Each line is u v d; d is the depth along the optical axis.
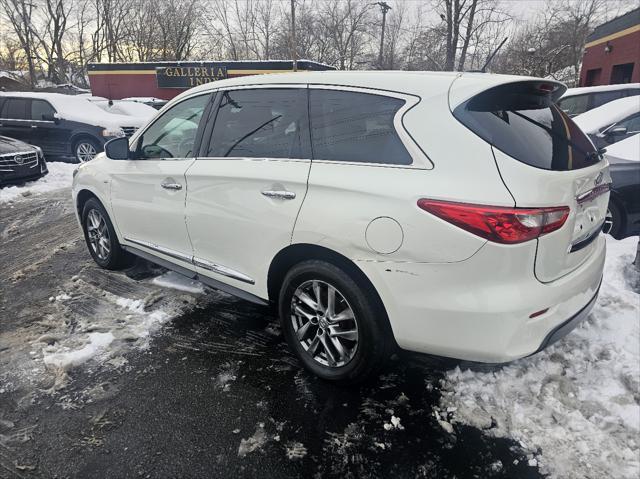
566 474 2.02
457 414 2.40
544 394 2.46
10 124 10.85
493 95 2.23
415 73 2.42
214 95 3.16
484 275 2.03
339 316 2.51
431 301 2.14
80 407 2.49
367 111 2.41
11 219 6.43
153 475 2.06
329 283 2.48
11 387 2.64
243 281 2.93
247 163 2.81
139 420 2.39
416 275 2.16
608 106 7.35
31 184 8.62
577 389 2.48
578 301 2.34
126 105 13.10
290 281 2.66
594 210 2.48
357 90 2.47
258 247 2.75
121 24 44.03
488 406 2.43
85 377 2.74
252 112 2.90
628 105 6.98
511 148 2.07
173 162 3.32
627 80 19.53
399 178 2.19
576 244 2.30
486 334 2.07
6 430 2.32
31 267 4.51
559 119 2.55
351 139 2.43
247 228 2.78
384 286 2.25
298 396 2.57
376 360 2.44
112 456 2.16
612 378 2.54
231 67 21.92
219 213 2.93
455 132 2.12
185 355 2.97
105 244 4.31
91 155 10.46
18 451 2.19
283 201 2.56
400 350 2.62
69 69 45.97
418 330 2.22
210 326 3.33
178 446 2.22
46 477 2.05
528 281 2.06
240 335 3.22
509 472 2.05
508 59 29.78
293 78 2.77
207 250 3.13
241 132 2.94
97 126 10.31
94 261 4.64
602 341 2.83
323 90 2.60
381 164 2.28
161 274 4.27
